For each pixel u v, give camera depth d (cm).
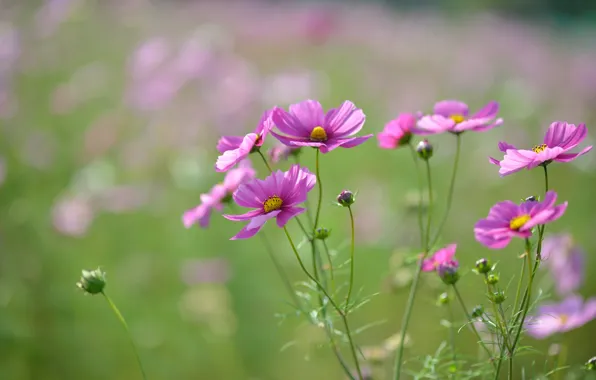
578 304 144
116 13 368
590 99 404
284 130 129
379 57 429
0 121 264
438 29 586
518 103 361
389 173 288
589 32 689
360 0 693
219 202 144
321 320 131
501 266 220
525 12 866
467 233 248
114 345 204
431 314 198
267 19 477
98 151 260
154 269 223
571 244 161
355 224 229
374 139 308
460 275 130
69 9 334
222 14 473
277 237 238
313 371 191
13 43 302
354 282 213
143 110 266
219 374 200
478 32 597
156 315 212
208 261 214
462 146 308
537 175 305
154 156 254
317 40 402
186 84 268
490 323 125
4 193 242
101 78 303
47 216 229
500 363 124
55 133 284
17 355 196
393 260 160
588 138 320
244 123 263
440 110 137
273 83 297
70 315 210
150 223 242
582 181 295
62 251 226
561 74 454
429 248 132
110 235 238
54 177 258
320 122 130
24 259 217
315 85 308
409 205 175
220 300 204
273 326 210
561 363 142
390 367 161
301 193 126
